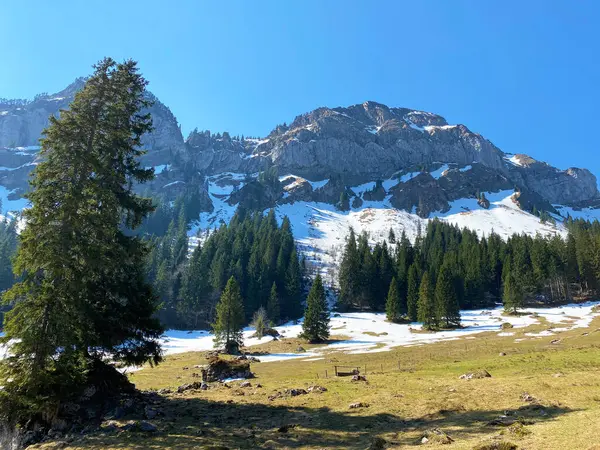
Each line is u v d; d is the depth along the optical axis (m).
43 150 20.22
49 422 18.34
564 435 12.58
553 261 106.06
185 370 47.78
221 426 18.80
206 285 105.19
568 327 71.25
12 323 18.20
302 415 20.64
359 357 54.12
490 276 115.44
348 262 114.25
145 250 23.17
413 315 92.38
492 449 12.12
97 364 22.22
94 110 21.23
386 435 16.31
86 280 20.23
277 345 73.69
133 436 16.81
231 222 185.88
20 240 19.02
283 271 116.00
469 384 24.98
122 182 22.36
